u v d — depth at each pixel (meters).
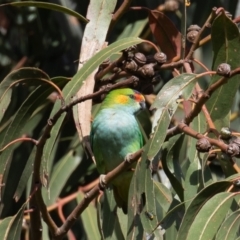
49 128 7.31
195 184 7.82
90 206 10.28
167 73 12.44
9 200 11.34
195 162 7.92
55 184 11.20
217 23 8.25
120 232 9.00
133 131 9.99
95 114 11.30
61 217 10.81
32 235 8.20
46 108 12.08
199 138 6.98
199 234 6.80
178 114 11.63
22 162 11.67
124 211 9.23
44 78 8.20
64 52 14.24
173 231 7.82
